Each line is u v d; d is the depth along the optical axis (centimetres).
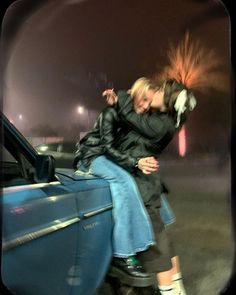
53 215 227
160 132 335
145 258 328
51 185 241
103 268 297
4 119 248
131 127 336
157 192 341
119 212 312
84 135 356
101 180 312
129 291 322
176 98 346
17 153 251
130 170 330
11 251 190
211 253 482
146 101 337
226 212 709
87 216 270
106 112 336
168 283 332
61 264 236
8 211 191
